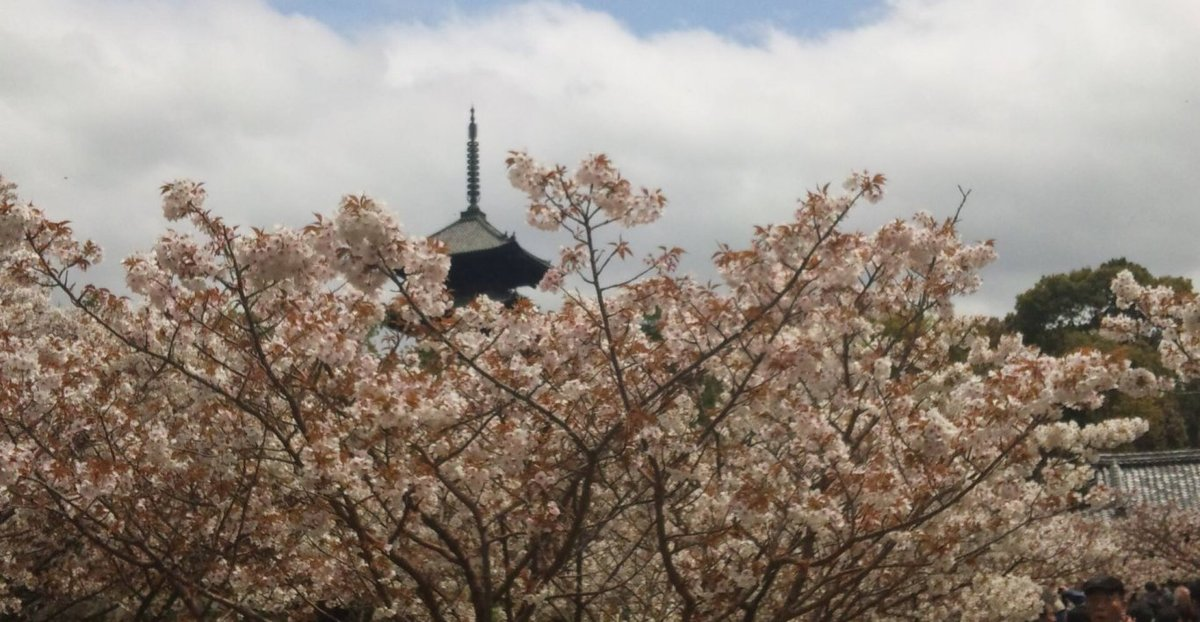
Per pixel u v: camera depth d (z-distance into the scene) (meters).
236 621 9.13
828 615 8.56
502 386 7.09
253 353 7.54
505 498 8.01
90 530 8.63
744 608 8.16
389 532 7.80
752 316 7.32
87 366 8.91
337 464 6.75
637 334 8.44
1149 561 19.28
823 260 7.27
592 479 7.59
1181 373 8.98
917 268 9.41
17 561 10.23
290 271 6.96
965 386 8.39
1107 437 8.76
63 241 7.45
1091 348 7.65
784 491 7.81
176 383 8.76
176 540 8.18
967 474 8.44
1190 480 27.95
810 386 8.69
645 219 7.00
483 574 7.40
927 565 8.16
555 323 8.23
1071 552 11.80
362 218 6.35
